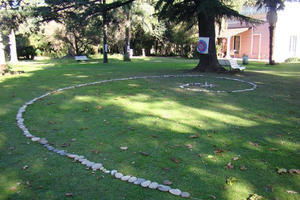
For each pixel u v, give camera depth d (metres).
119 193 3.22
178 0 17.97
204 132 5.34
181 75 15.00
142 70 18.19
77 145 4.71
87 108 7.38
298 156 4.25
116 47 42.09
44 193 3.23
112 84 11.77
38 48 36.31
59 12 16.67
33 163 4.03
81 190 3.29
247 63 23.91
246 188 3.32
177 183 3.43
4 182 3.50
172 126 5.71
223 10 15.31
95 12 16.17
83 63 25.84
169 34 39.34
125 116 6.52
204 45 16.48
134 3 31.91
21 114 6.82
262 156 4.24
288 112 6.88
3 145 4.75
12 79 13.76
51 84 11.94
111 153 4.36
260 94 9.34
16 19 17.47
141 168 3.84
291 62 26.97
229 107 7.40
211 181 3.48
